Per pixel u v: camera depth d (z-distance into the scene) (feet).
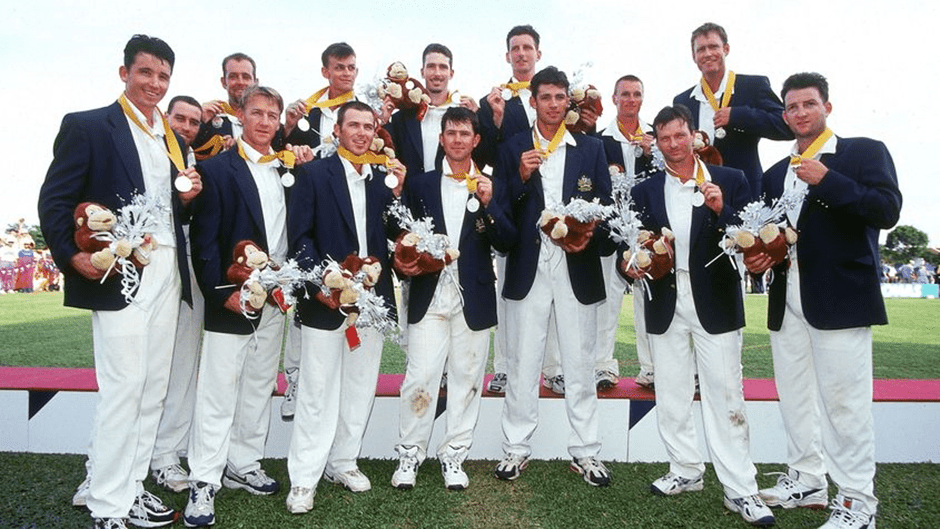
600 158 11.89
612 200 11.68
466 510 10.36
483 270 11.55
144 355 9.29
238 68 14.05
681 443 11.06
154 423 9.93
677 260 10.75
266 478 11.18
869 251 9.78
